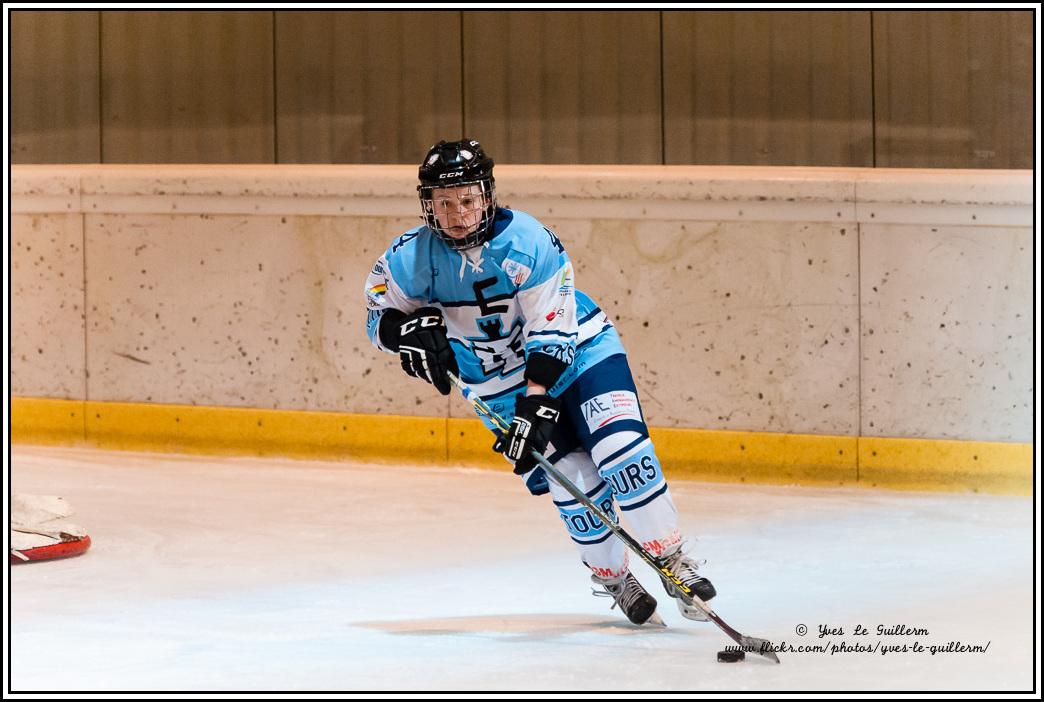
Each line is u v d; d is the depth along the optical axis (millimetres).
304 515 22703
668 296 25141
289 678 13516
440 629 15695
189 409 28016
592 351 15023
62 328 28766
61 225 28562
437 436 26516
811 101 30562
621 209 25219
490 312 14672
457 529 21594
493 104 31938
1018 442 23609
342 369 27094
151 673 13766
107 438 28562
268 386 27578
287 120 32906
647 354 25344
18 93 34188
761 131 30812
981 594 17109
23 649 14812
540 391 14430
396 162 32500
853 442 24344
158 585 18125
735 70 30781
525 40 31641
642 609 15578
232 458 27719
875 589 17547
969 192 23422
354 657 14320
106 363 28562
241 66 33000
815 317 24453
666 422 25375
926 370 23984
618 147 31453
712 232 24812
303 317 27234
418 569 19047
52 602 17156
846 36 30266
